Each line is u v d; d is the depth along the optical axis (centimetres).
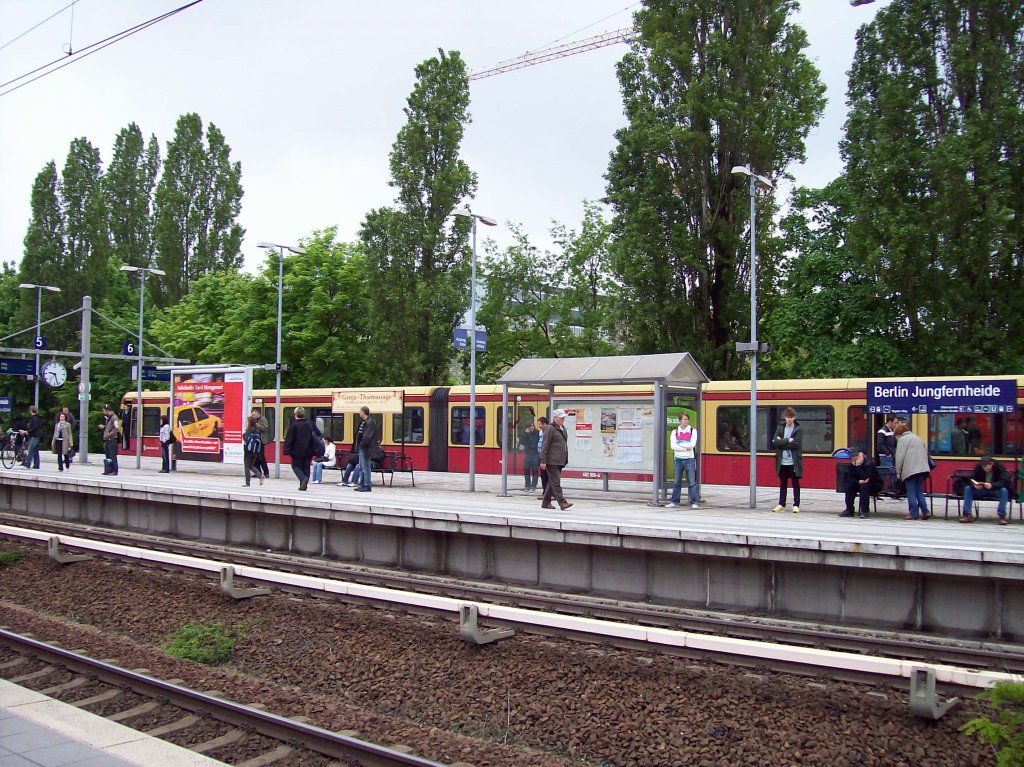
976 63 2844
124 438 4325
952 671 809
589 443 2080
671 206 3156
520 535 1473
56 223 5928
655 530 1337
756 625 1132
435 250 3812
